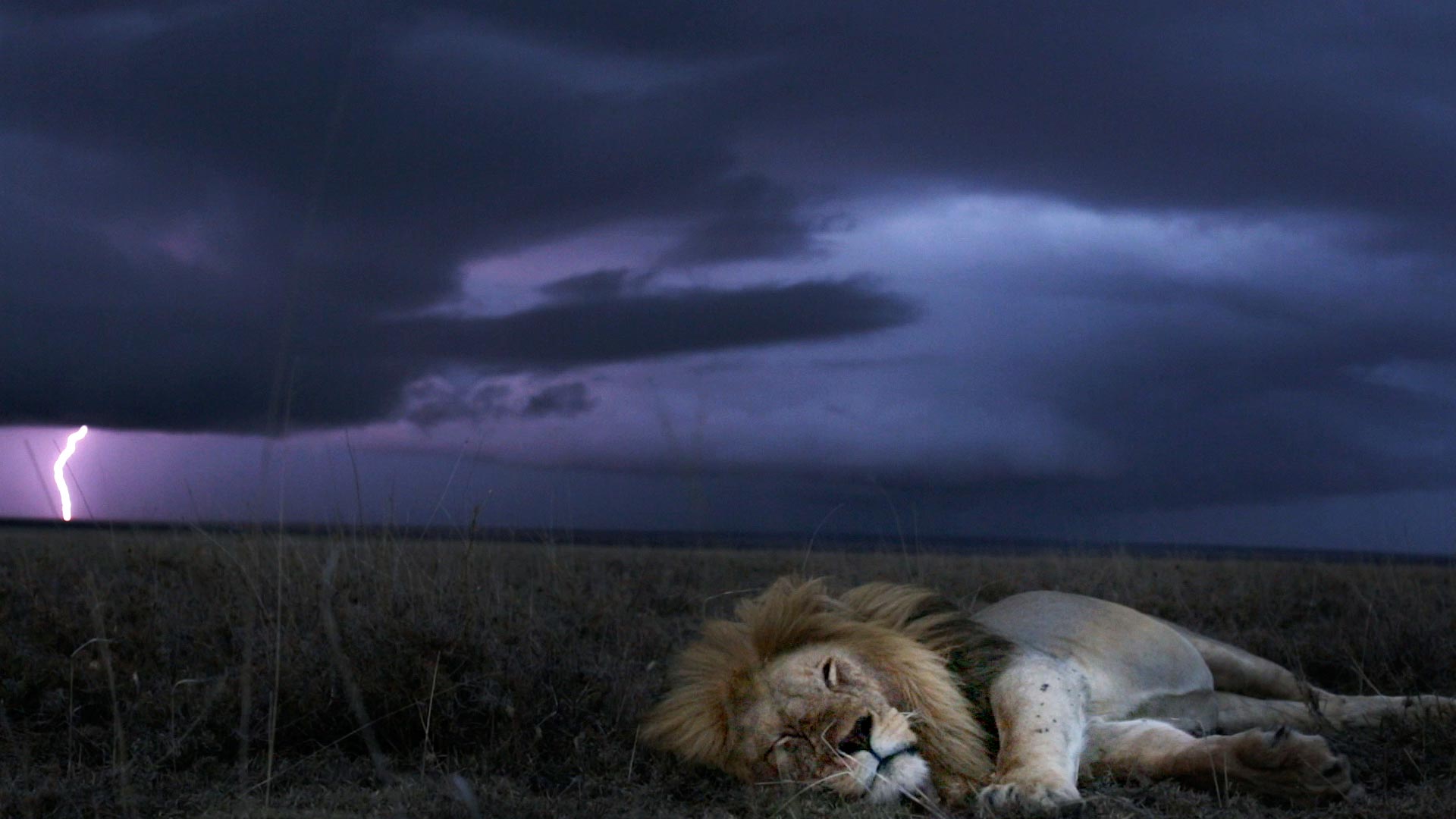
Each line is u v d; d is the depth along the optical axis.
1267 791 4.73
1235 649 6.83
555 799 4.80
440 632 6.34
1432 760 5.39
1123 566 12.45
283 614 7.03
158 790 4.77
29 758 5.15
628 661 7.08
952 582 12.12
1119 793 4.89
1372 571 12.34
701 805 4.87
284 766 5.19
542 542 10.14
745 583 12.11
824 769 4.77
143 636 7.00
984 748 5.09
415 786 4.95
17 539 12.81
